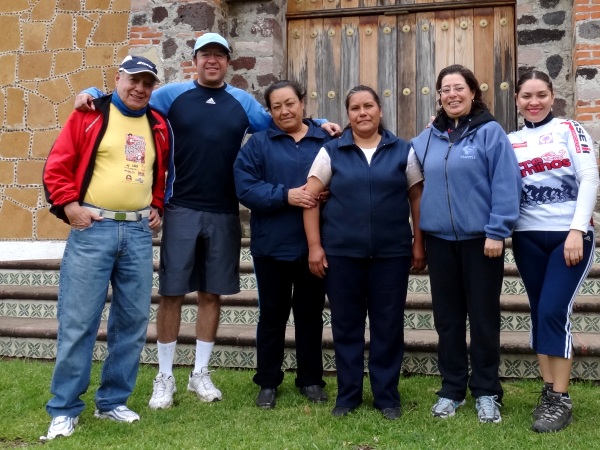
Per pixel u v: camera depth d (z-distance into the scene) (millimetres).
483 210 3293
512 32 6688
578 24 5809
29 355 4812
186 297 5047
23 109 7449
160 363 3785
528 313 4477
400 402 3523
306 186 3512
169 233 3807
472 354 3395
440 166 3357
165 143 3537
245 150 3699
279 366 3744
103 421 3396
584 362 3990
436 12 6895
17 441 3166
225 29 6965
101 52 7309
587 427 3211
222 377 4234
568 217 3262
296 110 3670
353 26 7102
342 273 3463
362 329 3537
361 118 3447
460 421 3293
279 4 7027
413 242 3637
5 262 6086
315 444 2990
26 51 7484
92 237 3242
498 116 6688
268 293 3684
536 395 3762
